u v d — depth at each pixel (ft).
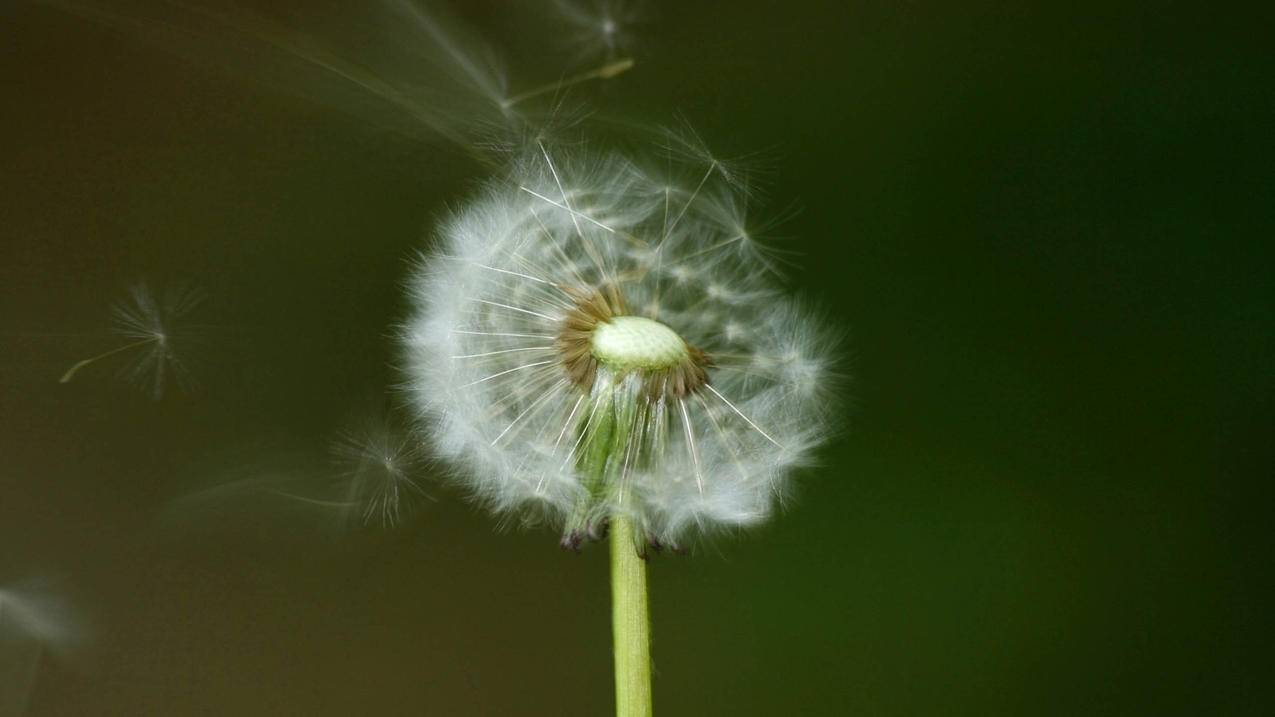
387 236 1.26
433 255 1.18
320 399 1.26
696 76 1.30
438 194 1.26
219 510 1.25
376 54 1.28
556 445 1.15
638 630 1.14
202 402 1.26
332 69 1.28
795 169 1.31
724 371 1.17
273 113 1.28
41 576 1.24
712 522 1.16
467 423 1.16
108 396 1.26
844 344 1.30
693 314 1.18
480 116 1.27
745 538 1.28
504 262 1.17
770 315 1.19
